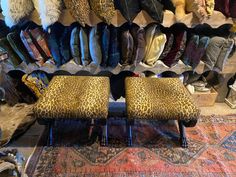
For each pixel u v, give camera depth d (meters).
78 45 1.76
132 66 1.88
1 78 1.83
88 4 1.58
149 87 1.60
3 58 1.47
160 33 1.77
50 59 1.85
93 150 1.56
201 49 1.81
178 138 1.70
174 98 1.49
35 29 1.70
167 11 1.69
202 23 1.73
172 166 1.46
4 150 1.35
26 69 1.86
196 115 1.41
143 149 1.58
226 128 1.82
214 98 2.06
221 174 1.41
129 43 1.73
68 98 1.44
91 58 1.83
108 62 1.83
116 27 1.72
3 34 1.79
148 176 1.38
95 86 1.58
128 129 1.61
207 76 2.14
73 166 1.43
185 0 1.66
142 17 1.67
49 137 1.58
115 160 1.48
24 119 1.78
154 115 1.40
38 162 1.44
